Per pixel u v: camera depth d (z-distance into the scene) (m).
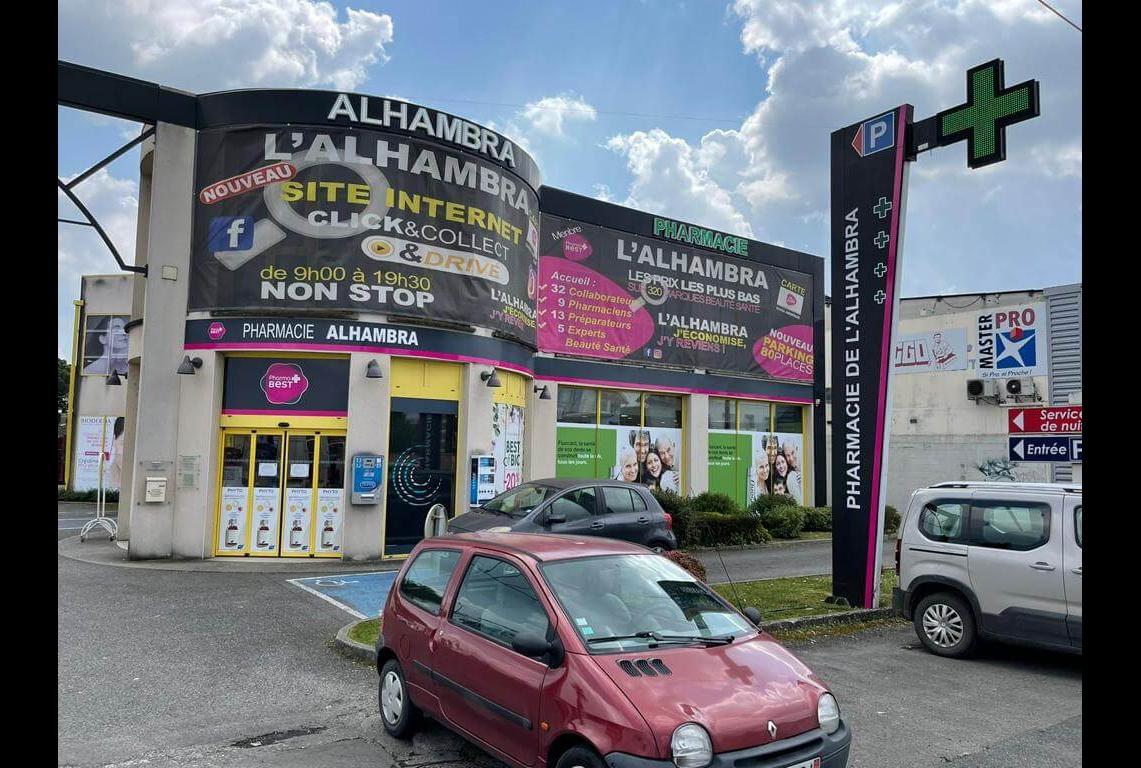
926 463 23.91
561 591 4.75
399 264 14.38
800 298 24.25
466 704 4.86
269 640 8.35
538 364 18.23
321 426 14.07
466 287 15.14
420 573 5.82
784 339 23.67
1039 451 11.78
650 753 3.79
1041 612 7.70
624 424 19.95
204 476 13.70
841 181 11.10
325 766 5.13
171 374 13.85
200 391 13.86
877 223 10.62
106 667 7.25
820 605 10.47
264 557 13.83
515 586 4.94
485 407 15.41
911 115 10.38
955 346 24.41
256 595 10.63
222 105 14.23
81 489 29.55
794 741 4.11
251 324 13.86
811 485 24.12
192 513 13.65
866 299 10.68
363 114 14.34
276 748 5.44
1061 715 6.50
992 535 8.19
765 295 23.25
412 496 14.57
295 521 13.95
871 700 6.86
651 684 4.14
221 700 6.45
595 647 4.39
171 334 13.89
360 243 14.14
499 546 5.29
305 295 13.91
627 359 19.84
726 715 3.99
